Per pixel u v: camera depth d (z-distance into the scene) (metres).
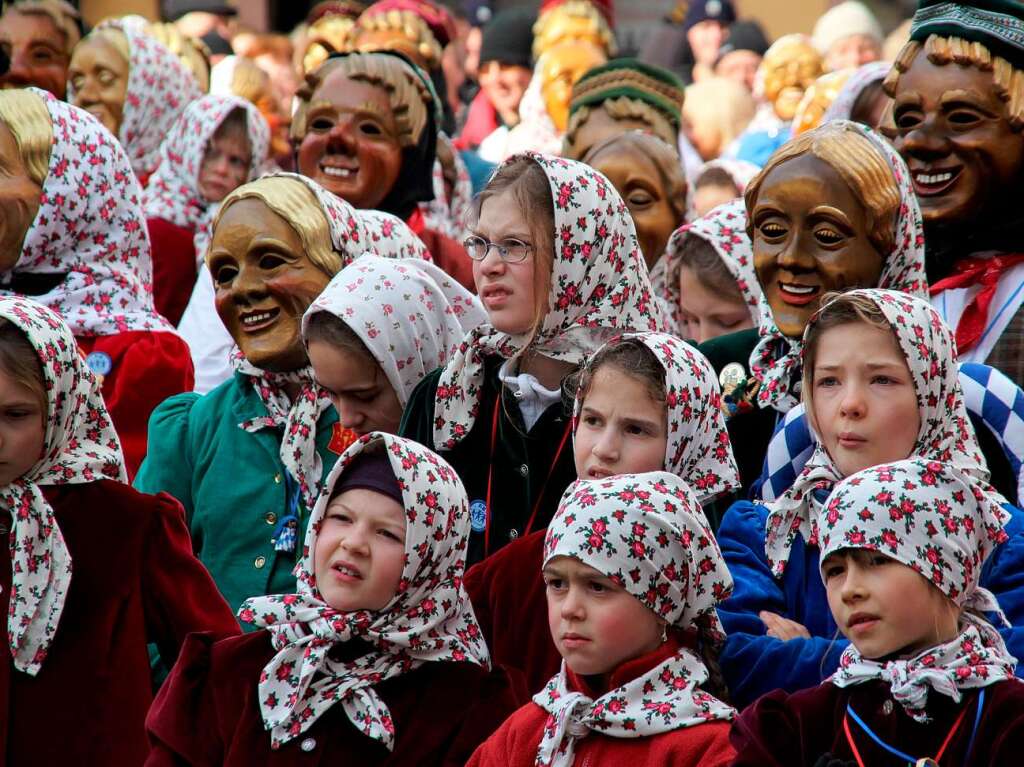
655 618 14.89
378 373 19.23
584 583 14.80
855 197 18.94
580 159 27.89
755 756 13.96
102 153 24.44
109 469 18.56
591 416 16.64
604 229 18.81
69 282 24.06
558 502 17.98
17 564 17.64
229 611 18.41
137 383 23.48
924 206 21.39
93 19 51.22
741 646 15.93
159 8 49.03
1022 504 17.58
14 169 23.80
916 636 14.06
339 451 20.22
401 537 15.78
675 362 16.58
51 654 17.73
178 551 18.38
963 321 21.25
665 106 28.17
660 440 16.48
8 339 17.67
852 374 16.44
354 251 21.22
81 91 31.81
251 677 15.92
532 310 18.38
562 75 35.34
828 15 41.47
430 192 26.55
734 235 23.03
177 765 15.77
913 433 16.45
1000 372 20.12
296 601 15.95
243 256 20.66
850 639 14.36
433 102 26.39
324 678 15.75
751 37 45.44
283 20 57.16
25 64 32.22
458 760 15.55
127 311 24.19
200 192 30.48
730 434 20.11
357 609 15.77
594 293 18.89
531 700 15.78
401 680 15.89
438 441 18.48
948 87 21.22
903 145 21.42
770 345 19.80
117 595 18.00
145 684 17.92
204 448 20.73
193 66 35.41
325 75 25.91
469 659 15.99
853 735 13.84
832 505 14.41
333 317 19.16
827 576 14.47
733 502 18.61
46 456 17.98
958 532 14.18
